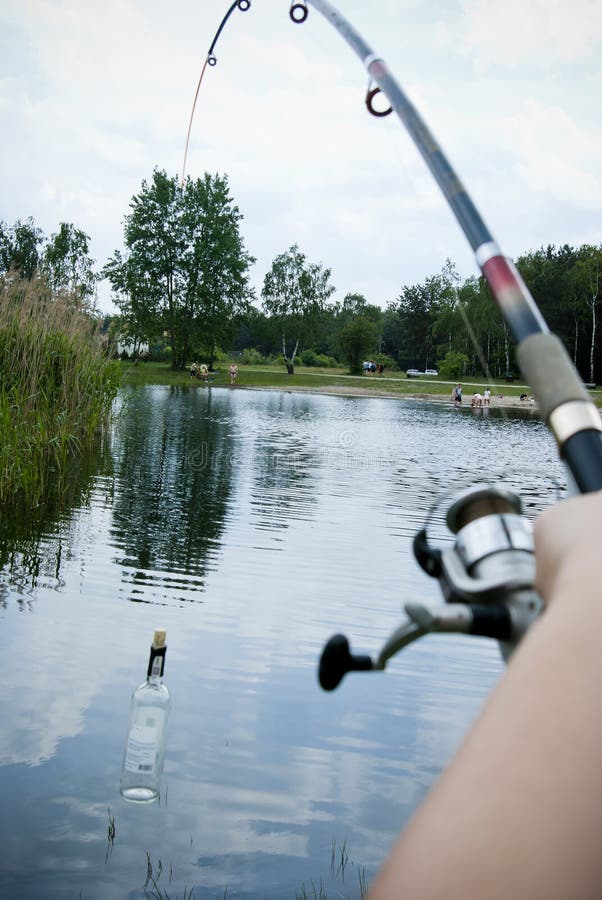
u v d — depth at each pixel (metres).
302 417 30.44
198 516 9.12
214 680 4.45
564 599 0.30
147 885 2.67
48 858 2.77
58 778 3.30
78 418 14.45
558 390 0.53
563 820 0.23
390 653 0.50
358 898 2.65
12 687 4.12
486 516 0.58
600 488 0.48
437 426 30.22
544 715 0.26
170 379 60.59
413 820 0.25
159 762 3.44
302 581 6.58
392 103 1.06
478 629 0.50
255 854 2.91
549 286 71.31
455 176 0.83
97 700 4.06
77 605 5.55
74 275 15.61
